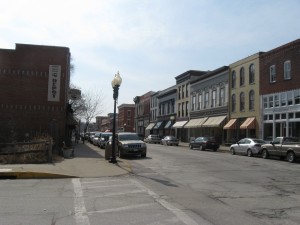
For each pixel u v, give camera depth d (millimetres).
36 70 30281
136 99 103625
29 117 29906
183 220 7871
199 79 58906
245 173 17234
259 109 41438
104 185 13023
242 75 45812
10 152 19891
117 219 7859
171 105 73438
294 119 35656
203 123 54531
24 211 8430
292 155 24891
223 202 10156
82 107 71500
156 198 10516
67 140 34656
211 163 22359
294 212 8953
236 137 46094
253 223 7812
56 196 10484
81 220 7691
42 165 18141
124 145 26469
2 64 29938
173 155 29188
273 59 39281
